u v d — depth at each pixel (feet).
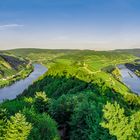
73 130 201.16
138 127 126.62
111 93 362.33
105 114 128.67
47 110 245.86
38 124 182.19
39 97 247.91
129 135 125.08
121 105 275.39
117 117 127.75
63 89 428.56
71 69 619.26
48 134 182.19
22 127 148.56
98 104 216.33
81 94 256.52
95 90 355.15
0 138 147.64
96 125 161.58
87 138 186.91
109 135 138.21
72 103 238.48
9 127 148.87
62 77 566.77
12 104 227.81
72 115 212.02
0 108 184.24
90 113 196.44
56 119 233.55
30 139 157.48
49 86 514.68
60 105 236.02
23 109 199.11
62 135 216.74
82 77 534.37
